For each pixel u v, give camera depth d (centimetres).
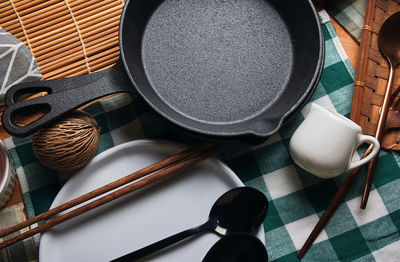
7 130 49
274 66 58
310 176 57
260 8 59
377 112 57
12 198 56
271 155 58
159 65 57
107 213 55
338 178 57
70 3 58
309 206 56
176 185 56
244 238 52
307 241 55
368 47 57
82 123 52
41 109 54
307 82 53
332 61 58
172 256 54
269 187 57
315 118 52
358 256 55
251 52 58
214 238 55
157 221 55
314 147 52
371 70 57
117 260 53
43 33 58
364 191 55
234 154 58
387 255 55
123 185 55
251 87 57
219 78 57
